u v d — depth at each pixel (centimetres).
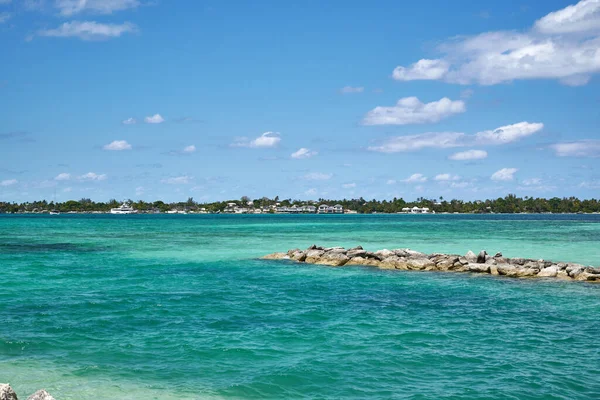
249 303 2647
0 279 3412
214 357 1731
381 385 1499
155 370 1606
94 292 2930
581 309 2545
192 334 2012
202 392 1436
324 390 1461
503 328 2145
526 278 3609
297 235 8988
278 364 1666
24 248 5944
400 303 2684
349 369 1628
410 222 18162
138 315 2339
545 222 17762
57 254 5212
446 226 13662
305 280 3488
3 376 1537
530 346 1888
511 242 7025
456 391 1459
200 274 3750
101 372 1583
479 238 8012
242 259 4766
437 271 3962
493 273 3806
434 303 2688
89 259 4741
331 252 4578
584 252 5434
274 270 4009
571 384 1517
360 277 3644
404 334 2036
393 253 4484
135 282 3334
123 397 1393
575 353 1805
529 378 1562
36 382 1493
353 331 2078
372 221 19750
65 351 1786
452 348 1855
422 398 1408
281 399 1397
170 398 1391
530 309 2544
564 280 3516
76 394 1410
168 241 7250
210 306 2558
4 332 2014
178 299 2736
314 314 2397
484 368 1647
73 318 2264
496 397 1417
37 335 1978
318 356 1752
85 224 15062
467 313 2439
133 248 6000
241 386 1480
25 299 2700
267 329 2098
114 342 1897
